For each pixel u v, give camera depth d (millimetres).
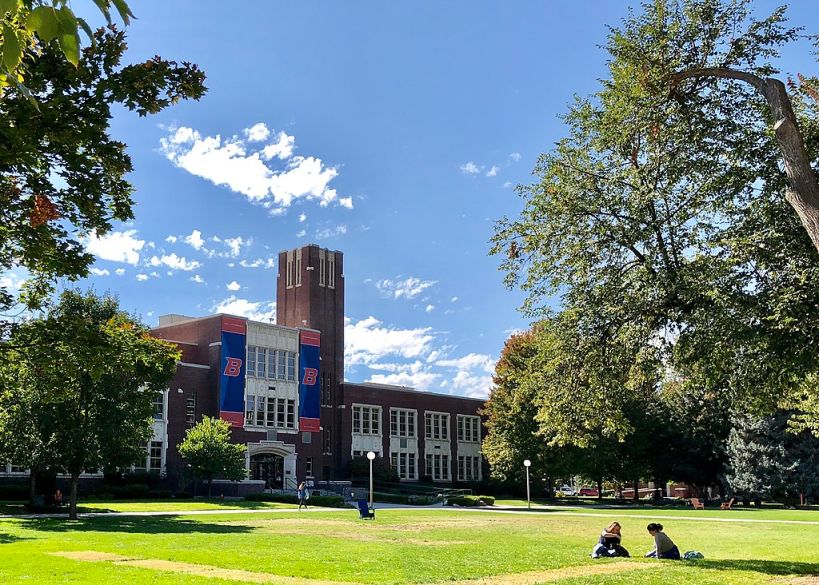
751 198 17062
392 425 77250
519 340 62688
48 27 3287
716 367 16172
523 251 18562
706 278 15781
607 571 16188
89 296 35906
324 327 73062
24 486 47031
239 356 62844
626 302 17188
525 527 31797
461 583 14445
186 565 16312
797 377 16250
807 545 24328
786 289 15000
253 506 47062
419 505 55750
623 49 17797
